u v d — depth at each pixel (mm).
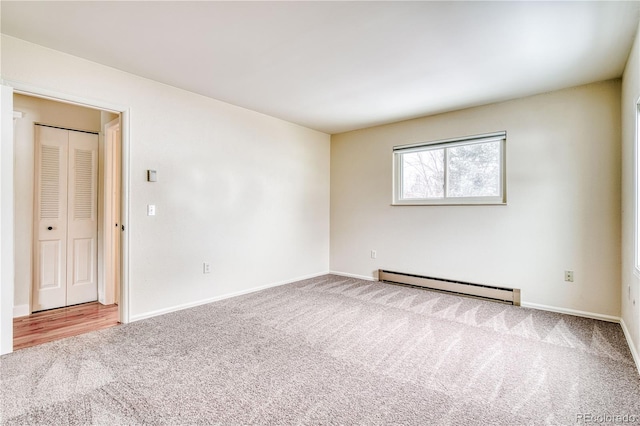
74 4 1937
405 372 2074
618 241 3020
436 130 4176
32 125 3291
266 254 4281
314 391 1852
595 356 2301
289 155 4613
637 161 2299
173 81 3150
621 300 2953
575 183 3230
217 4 1932
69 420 1586
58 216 3506
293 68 2842
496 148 3768
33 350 2377
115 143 3750
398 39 2338
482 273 3797
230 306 3467
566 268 3279
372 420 1601
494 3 1903
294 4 1928
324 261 5250
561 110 3293
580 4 1899
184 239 3379
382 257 4699
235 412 1654
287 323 2953
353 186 5043
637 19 2041
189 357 2264
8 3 1916
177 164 3318
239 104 3828
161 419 1594
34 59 2436
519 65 2742
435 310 3355
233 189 3859
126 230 2949
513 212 3580
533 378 1998
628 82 2590
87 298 3711
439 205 4137
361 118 4379
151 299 3123
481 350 2402
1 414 1629
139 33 2279
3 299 2271
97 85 2762
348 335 2678
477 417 1621
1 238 2252
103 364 2158
